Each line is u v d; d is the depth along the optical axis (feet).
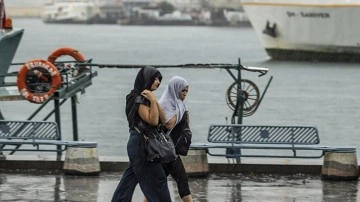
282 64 522.88
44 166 94.94
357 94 325.01
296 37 524.93
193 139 191.42
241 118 102.17
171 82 69.36
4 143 93.50
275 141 95.35
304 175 94.27
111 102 270.05
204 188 86.33
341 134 207.41
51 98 105.19
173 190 86.38
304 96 308.19
